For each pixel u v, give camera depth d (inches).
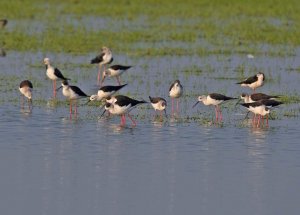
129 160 826.8
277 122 990.4
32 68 1339.8
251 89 1184.8
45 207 695.7
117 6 2107.5
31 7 2080.5
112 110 974.4
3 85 1197.1
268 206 702.5
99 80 1256.2
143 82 1229.1
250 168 803.4
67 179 766.5
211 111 1052.5
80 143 887.7
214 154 848.9
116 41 1599.4
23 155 839.1
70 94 1026.7
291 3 2156.7
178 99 1105.4
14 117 1006.4
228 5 2133.4
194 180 766.5
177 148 869.8
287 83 1227.9
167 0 2178.9
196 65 1363.2
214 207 700.0
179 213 685.9
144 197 721.6
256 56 1455.5
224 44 1577.3
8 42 1556.3
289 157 839.1
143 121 995.9
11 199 713.6
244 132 940.0
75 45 1550.2
